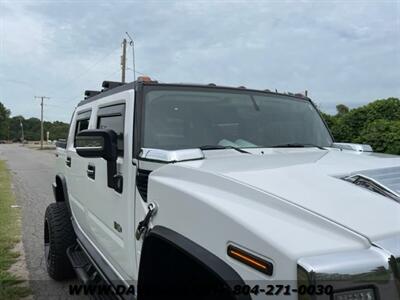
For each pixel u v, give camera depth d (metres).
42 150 60.66
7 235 7.45
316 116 3.92
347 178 2.13
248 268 1.67
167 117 3.01
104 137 2.93
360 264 1.49
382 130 12.55
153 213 2.39
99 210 3.61
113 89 3.71
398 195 1.90
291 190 1.90
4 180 17.14
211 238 1.89
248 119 3.35
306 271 1.46
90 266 3.87
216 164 2.39
